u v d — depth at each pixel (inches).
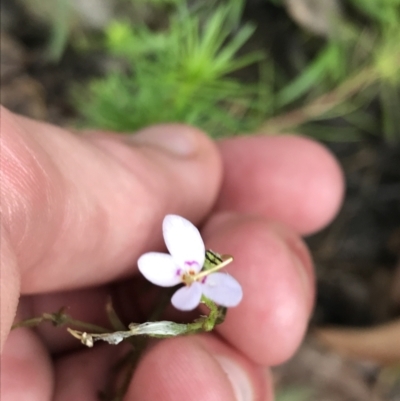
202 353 3.0
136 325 2.2
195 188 3.9
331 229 5.9
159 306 3.0
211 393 2.9
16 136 2.5
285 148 4.8
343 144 6.0
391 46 5.5
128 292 3.7
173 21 5.4
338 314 5.7
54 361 3.5
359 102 5.9
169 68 5.2
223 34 5.4
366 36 5.7
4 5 5.5
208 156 4.1
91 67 5.8
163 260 2.4
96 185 3.0
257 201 4.8
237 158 4.9
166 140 4.1
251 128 5.8
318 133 6.0
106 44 5.6
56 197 2.6
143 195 3.3
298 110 5.9
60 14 5.4
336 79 5.8
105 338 2.3
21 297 3.3
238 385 3.3
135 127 5.3
